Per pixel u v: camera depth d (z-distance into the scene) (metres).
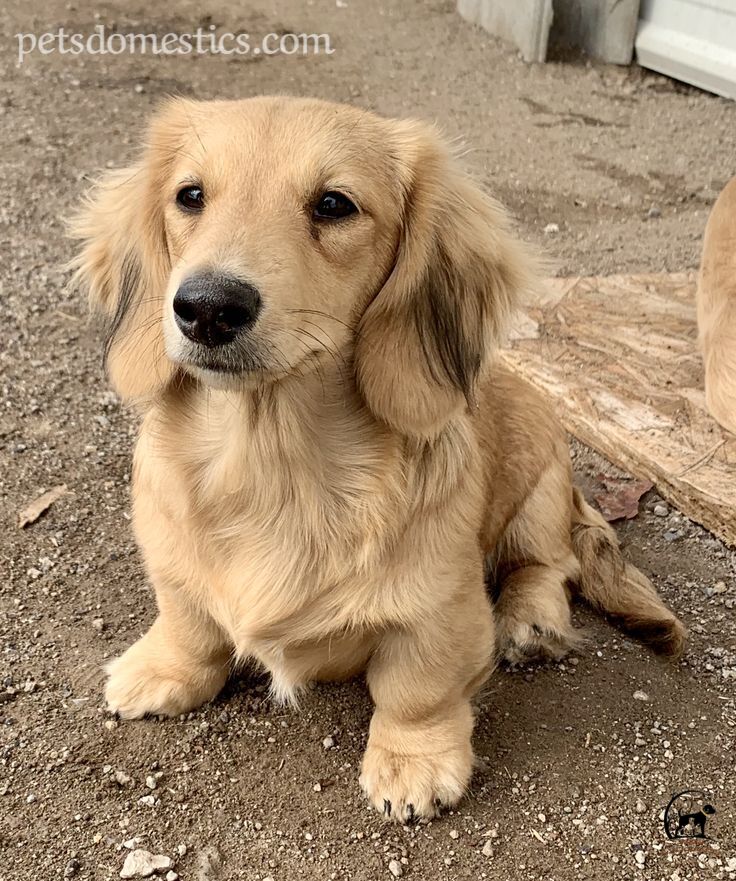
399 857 0.35
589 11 1.27
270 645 0.36
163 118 0.36
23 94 1.11
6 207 0.85
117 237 0.38
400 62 1.27
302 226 0.31
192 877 0.34
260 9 1.48
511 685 0.43
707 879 0.34
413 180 0.35
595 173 0.97
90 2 1.49
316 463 0.33
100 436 0.57
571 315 0.67
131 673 0.40
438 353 0.36
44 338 0.67
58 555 0.48
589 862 0.35
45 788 0.36
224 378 0.30
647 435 0.55
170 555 0.36
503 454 0.45
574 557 0.48
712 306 0.58
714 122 1.10
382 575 0.34
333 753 0.39
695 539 0.52
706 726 0.40
